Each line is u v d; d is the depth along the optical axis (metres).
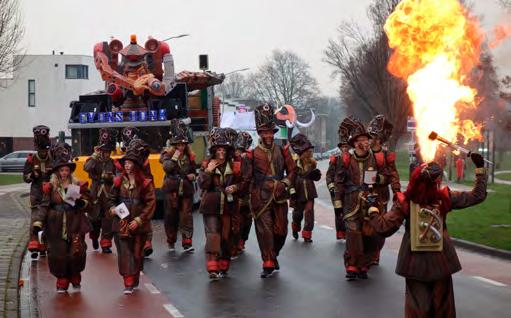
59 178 12.98
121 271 12.88
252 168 14.22
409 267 9.13
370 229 13.64
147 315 11.37
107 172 17.59
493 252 16.47
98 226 17.77
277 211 14.21
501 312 11.12
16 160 66.44
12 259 16.20
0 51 46.06
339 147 16.89
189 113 28.44
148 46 25.38
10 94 79.56
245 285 13.49
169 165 17.45
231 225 14.33
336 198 13.88
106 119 24.09
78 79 80.25
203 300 12.34
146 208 12.83
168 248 17.97
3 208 29.02
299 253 16.98
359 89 55.12
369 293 12.63
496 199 29.17
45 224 12.93
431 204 9.13
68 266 13.00
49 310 11.77
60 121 79.88
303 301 12.12
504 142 39.84
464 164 40.69
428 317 9.19
